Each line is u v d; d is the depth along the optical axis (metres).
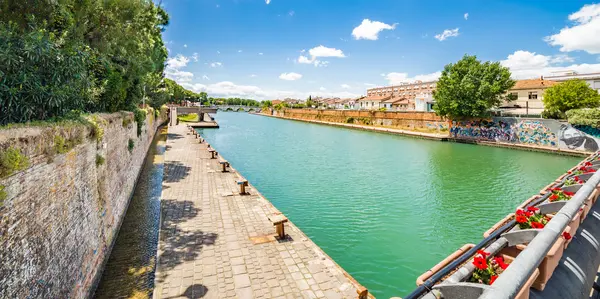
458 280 2.87
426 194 16.64
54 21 8.91
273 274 6.81
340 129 59.12
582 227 4.41
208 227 9.30
